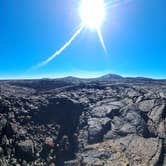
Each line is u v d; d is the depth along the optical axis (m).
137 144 21.30
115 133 23.56
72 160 20.31
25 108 24.97
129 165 18.56
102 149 21.03
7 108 23.20
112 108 28.38
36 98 28.62
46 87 42.34
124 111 27.58
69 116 26.70
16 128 20.81
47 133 22.59
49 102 28.02
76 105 28.86
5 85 40.03
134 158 19.42
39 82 45.09
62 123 25.16
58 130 23.73
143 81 59.22
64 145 21.94
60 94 32.53
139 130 24.00
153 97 31.83
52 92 35.34
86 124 25.39
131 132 23.52
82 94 34.28
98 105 29.77
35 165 18.08
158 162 18.94
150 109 28.31
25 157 18.30
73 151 21.72
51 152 20.41
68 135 23.73
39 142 20.73
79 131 24.44
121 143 21.66
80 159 20.03
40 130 22.50
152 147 20.66
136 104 30.02
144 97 31.77
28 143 19.61
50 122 24.52
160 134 23.64
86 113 27.69
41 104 26.97
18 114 23.19
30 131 21.62
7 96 26.81
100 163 19.02
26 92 34.75
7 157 17.27
